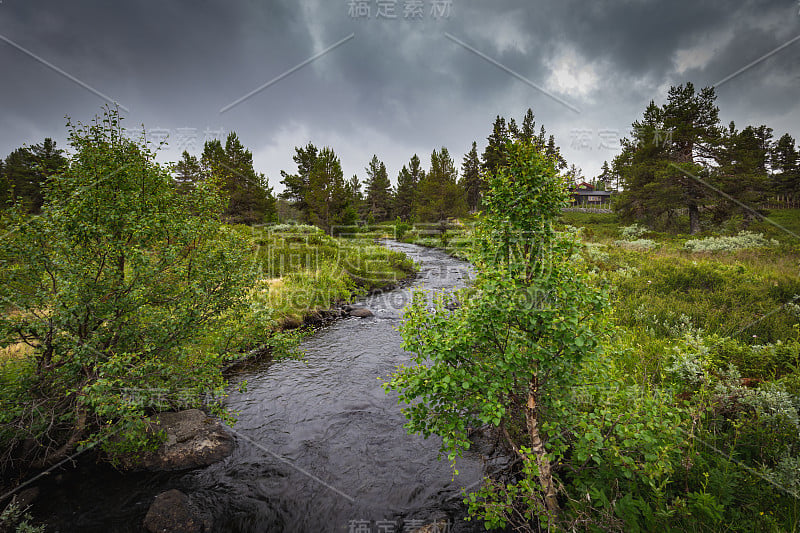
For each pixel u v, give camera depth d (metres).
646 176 27.53
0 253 4.16
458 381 3.35
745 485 3.32
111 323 4.80
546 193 3.20
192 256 5.48
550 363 3.21
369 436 5.88
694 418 3.76
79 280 4.30
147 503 4.48
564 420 3.64
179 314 5.09
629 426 3.18
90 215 4.66
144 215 4.89
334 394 7.29
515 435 4.67
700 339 4.91
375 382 7.82
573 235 3.29
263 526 4.21
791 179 42.41
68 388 4.67
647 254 16.27
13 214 4.17
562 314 3.08
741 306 8.41
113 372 4.17
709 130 24.72
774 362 5.17
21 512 4.15
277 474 5.03
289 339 6.45
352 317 13.27
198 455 5.25
